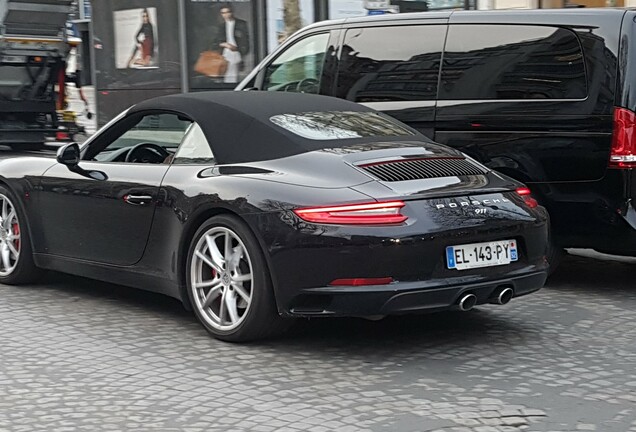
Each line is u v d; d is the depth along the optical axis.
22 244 8.47
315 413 5.45
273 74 10.25
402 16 9.35
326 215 6.17
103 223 7.66
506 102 8.56
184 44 16.38
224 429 5.21
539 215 6.89
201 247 6.89
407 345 6.83
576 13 8.32
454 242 6.30
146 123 7.66
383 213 6.14
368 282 6.12
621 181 8.06
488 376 6.14
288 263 6.28
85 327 7.35
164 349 6.73
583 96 8.20
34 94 21.53
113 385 5.98
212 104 7.32
